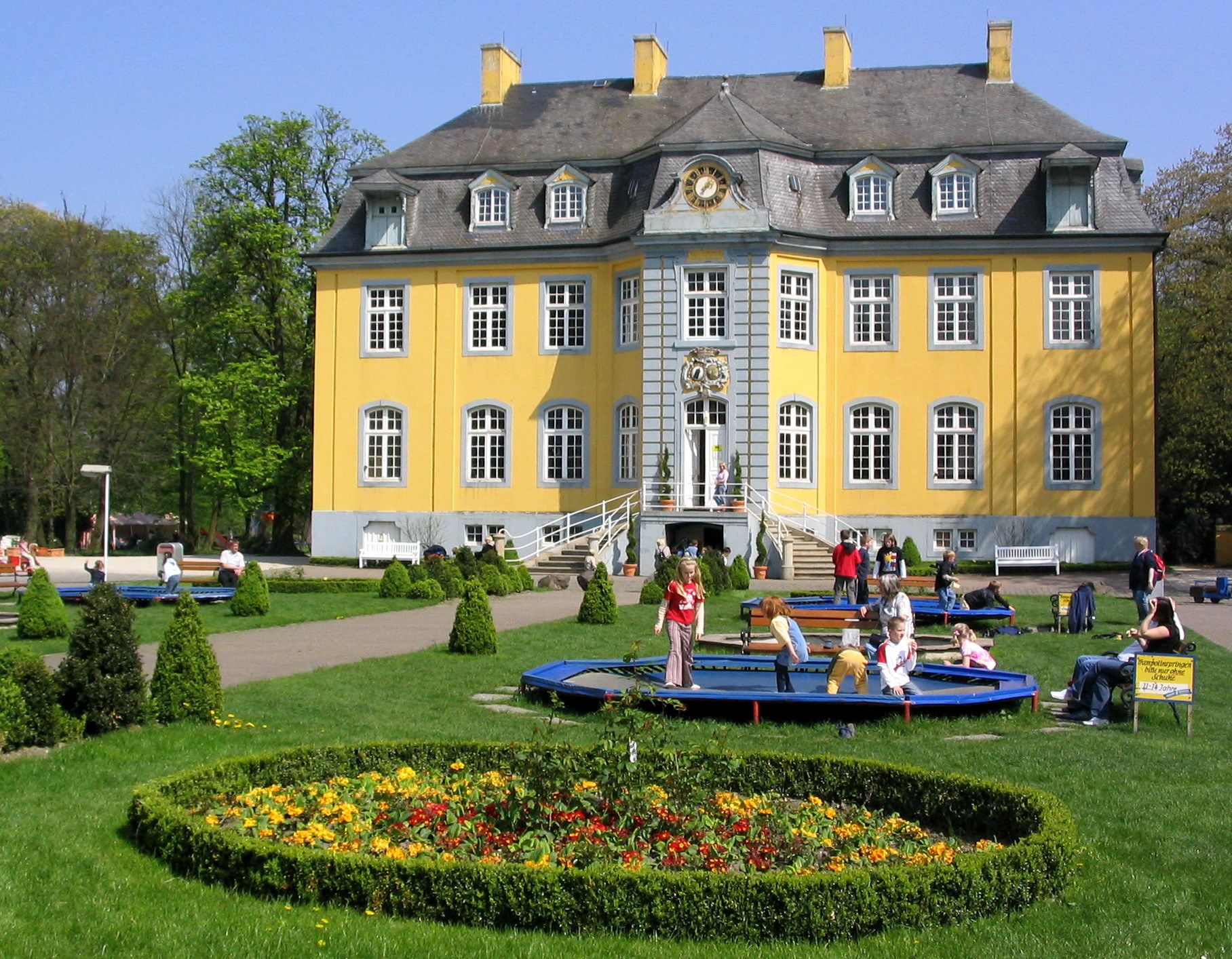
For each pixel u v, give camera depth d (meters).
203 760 12.50
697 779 9.98
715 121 42.31
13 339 57.50
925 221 42.53
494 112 48.31
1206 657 21.16
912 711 15.66
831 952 7.75
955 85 46.09
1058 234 41.59
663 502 41.06
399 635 23.61
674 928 8.02
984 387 42.34
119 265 60.53
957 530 42.44
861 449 42.97
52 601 24.30
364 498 45.72
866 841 9.63
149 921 8.11
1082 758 13.30
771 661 19.14
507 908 8.15
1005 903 8.52
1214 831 10.48
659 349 41.69
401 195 45.47
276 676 17.98
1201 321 44.94
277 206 55.59
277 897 8.58
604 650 21.25
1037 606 29.61
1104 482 41.75
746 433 41.09
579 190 44.53
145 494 66.56
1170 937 8.12
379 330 45.84
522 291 44.62
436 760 11.88
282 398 54.06
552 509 44.31
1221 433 43.78
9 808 10.69
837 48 46.88
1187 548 47.97
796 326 42.41
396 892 8.34
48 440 57.91
